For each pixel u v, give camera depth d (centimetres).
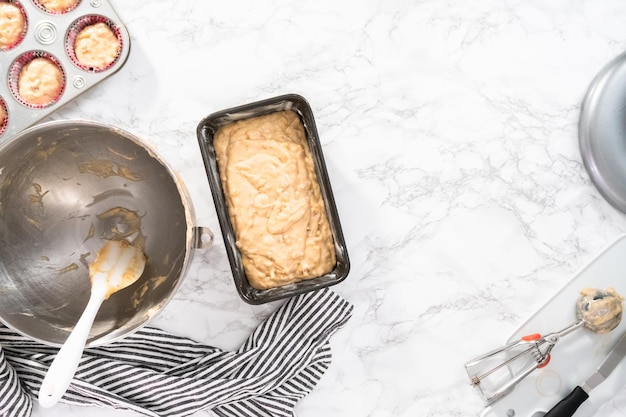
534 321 114
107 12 108
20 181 97
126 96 111
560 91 114
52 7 108
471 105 113
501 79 113
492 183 114
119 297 100
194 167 111
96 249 102
